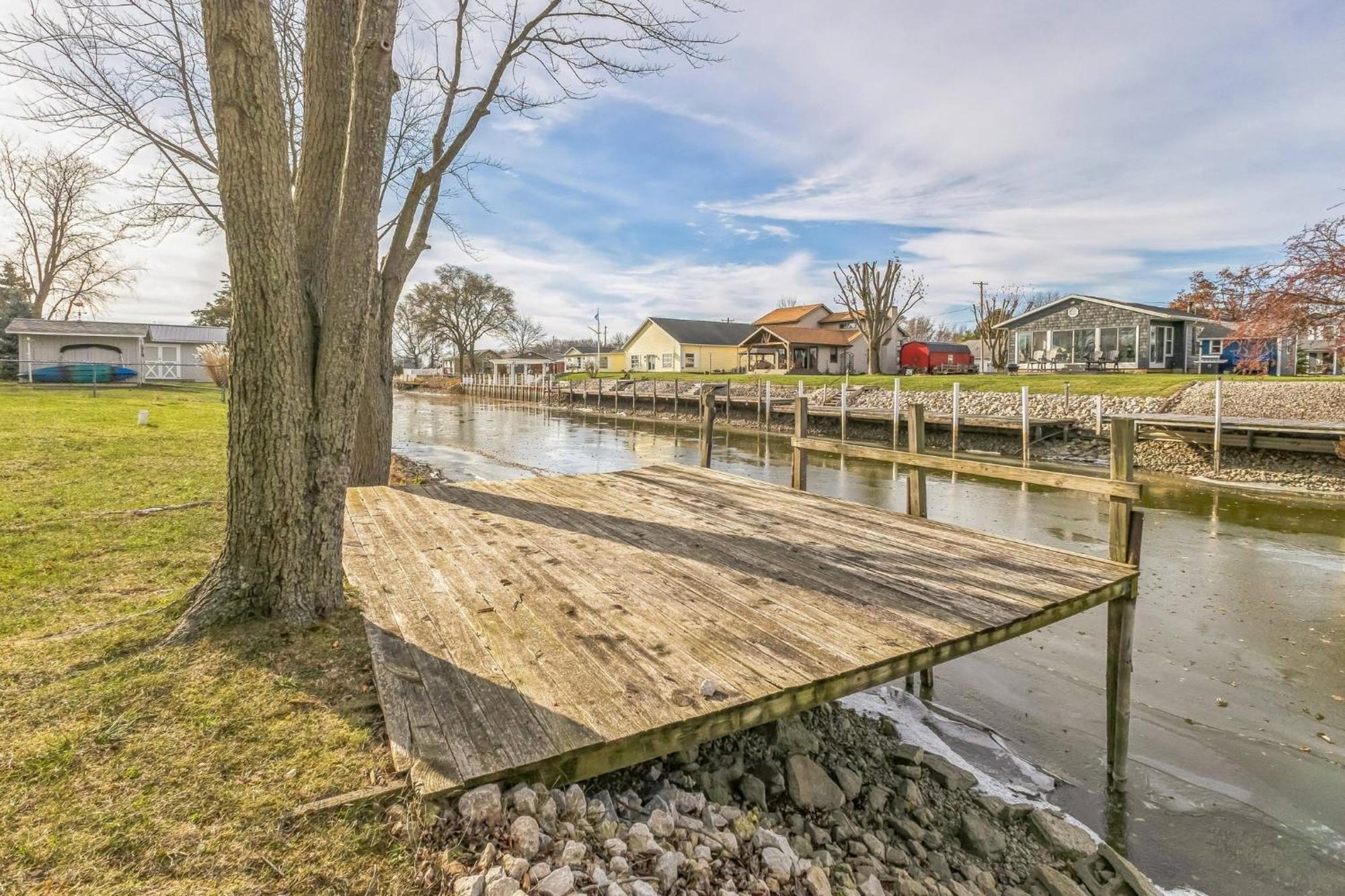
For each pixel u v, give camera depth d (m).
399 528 5.08
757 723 2.48
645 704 2.42
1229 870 2.96
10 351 27.20
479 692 2.51
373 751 2.25
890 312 36.75
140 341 27.52
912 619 3.24
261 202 2.91
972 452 16.95
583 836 2.08
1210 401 15.73
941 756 3.71
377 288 3.60
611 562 4.20
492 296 56.12
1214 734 4.05
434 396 52.00
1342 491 11.25
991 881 2.70
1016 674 4.83
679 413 29.25
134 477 7.40
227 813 1.93
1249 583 6.80
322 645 3.02
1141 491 3.73
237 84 2.79
